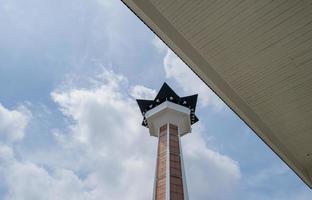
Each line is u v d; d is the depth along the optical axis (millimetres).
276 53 5957
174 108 27609
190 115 29391
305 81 6285
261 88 6598
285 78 6324
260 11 5387
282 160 7773
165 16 5586
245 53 6047
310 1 5098
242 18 5531
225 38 5848
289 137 7500
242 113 6809
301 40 5688
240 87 6652
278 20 5461
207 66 6246
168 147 24469
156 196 21438
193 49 6051
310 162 8109
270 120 7215
